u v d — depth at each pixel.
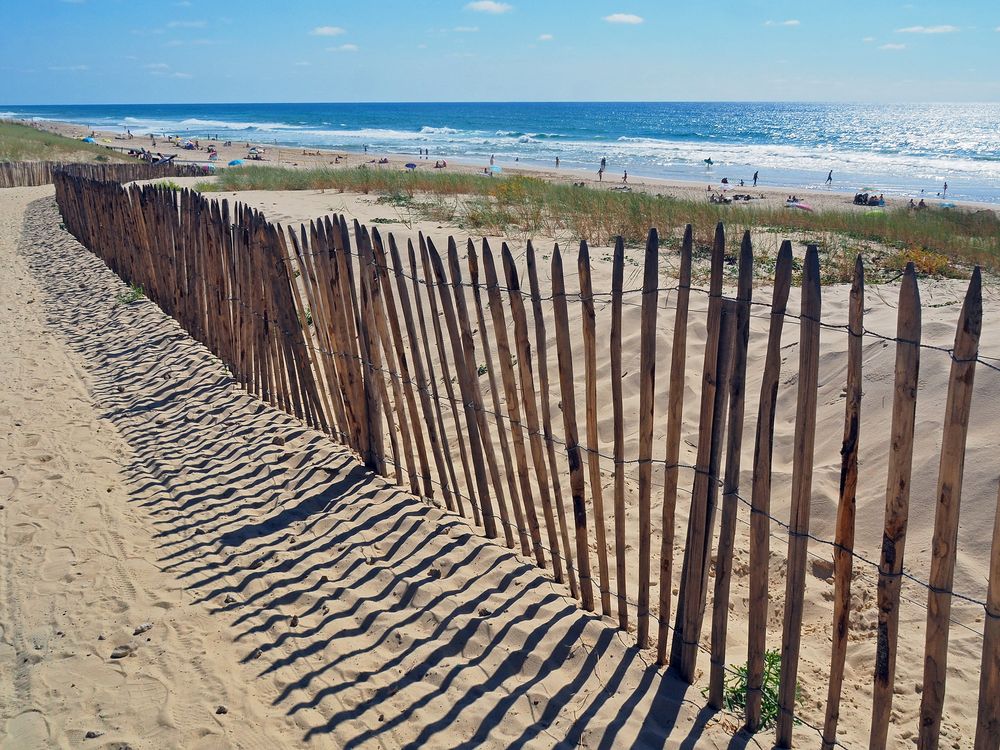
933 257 8.61
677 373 3.16
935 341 5.63
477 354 7.70
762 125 110.25
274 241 6.17
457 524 4.81
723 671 3.18
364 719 3.39
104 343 9.62
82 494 5.66
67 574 4.64
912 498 4.31
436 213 13.03
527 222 11.49
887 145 71.56
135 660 3.86
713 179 40.91
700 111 182.38
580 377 6.84
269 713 3.47
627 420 6.00
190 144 68.25
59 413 7.35
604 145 69.81
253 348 7.13
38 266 15.12
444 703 3.43
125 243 11.92
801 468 2.75
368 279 5.06
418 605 4.10
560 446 5.89
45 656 3.93
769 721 3.13
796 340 6.45
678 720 3.18
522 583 4.17
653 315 3.23
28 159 41.78
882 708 2.65
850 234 10.52
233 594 4.37
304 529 5.00
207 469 5.96
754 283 8.10
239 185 19.47
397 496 5.25
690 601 3.27
